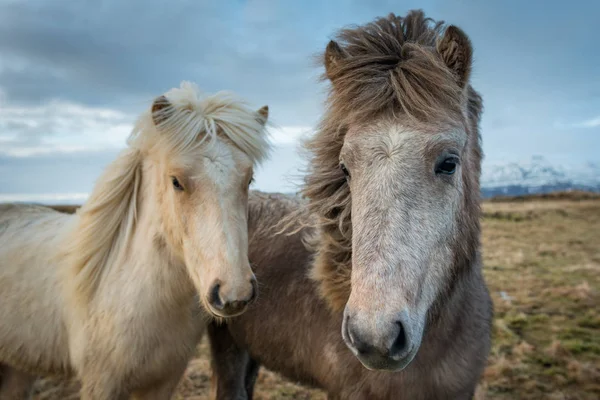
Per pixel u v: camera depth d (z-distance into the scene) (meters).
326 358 2.33
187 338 2.68
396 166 1.57
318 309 2.41
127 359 2.47
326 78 2.08
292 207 3.11
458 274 1.91
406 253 1.50
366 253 1.51
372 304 1.43
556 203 25.75
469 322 2.16
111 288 2.55
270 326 2.70
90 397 2.56
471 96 2.05
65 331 2.74
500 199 31.09
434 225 1.59
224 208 2.16
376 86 1.72
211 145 2.23
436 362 2.07
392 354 1.44
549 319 6.00
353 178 1.70
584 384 4.22
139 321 2.46
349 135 1.75
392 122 1.65
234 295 2.05
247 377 3.46
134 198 2.70
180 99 2.36
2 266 2.93
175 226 2.34
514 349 4.96
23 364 2.91
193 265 2.25
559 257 10.67
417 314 1.54
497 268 9.41
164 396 2.73
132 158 2.73
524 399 4.02
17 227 3.19
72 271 2.64
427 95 1.64
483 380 4.32
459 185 1.73
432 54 1.74
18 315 2.82
